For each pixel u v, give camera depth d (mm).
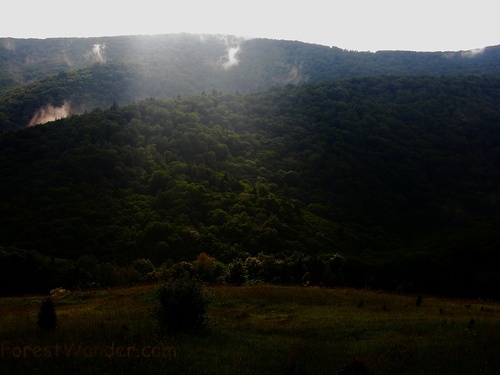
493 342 13781
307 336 16922
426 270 46750
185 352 11914
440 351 12719
